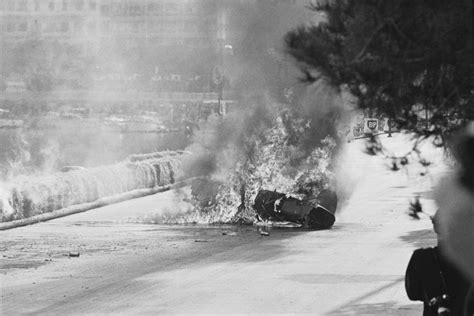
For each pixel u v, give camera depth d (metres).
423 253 13.81
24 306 20.12
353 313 19.19
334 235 33.53
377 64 12.16
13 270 25.45
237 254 28.48
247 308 19.80
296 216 36.09
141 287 22.52
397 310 19.45
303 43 12.06
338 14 12.30
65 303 20.45
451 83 12.74
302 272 24.80
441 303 13.48
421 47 12.19
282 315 19.09
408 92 12.77
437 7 12.14
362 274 24.42
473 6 12.09
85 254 28.70
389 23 12.03
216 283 23.05
